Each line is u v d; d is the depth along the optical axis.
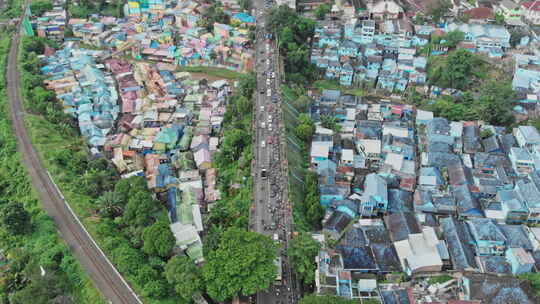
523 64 195.38
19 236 119.75
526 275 105.00
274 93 180.62
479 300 97.31
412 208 131.75
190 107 183.25
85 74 199.50
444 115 174.88
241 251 100.88
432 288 103.56
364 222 125.62
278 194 131.88
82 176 140.50
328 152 149.25
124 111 180.00
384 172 144.50
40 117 170.12
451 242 115.56
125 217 122.75
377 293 102.62
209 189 141.12
